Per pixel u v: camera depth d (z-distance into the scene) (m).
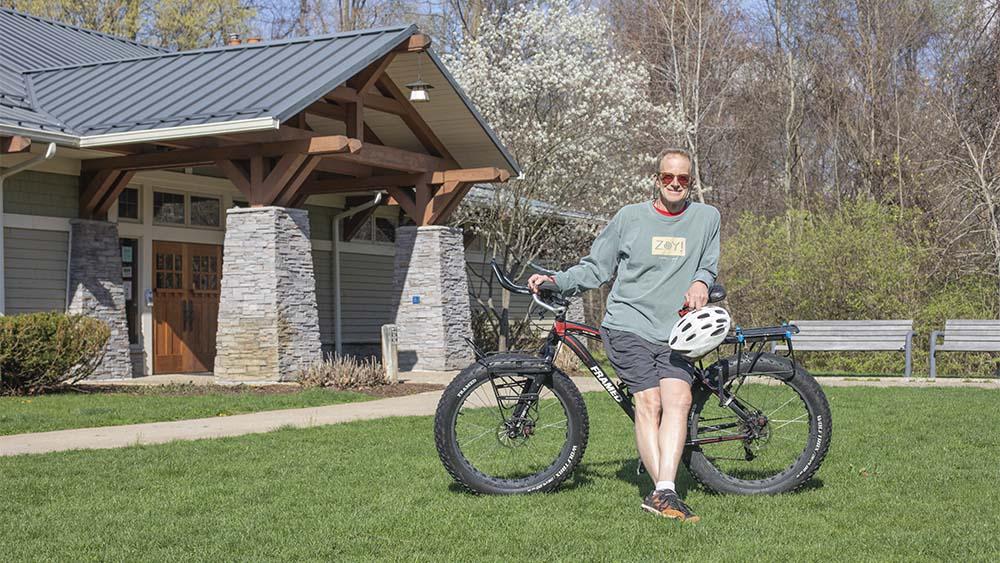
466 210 22.95
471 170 17.75
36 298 15.57
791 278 21.55
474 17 32.47
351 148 14.55
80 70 17.23
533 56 24.67
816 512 5.92
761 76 33.34
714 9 32.69
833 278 21.30
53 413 11.07
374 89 17.67
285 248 15.16
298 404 12.63
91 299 16.03
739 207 34.81
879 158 28.34
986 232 23.38
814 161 33.19
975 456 7.82
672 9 31.27
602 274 6.22
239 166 15.30
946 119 25.81
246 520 5.67
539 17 24.55
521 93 23.00
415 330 18.30
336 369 15.08
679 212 6.07
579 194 24.67
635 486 6.62
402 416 10.98
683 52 32.28
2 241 14.63
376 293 21.98
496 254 24.84
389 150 16.84
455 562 4.84
